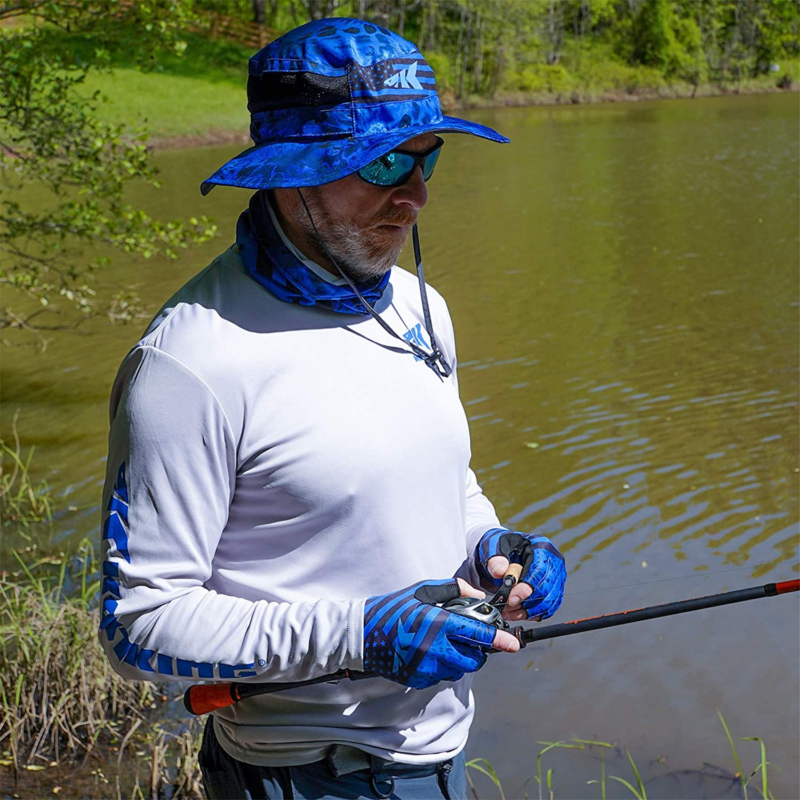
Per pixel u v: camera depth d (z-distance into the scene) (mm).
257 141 1584
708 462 6633
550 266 12297
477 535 1789
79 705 3811
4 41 6016
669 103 43438
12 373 8562
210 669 1449
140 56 6168
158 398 1447
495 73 43219
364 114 1502
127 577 1462
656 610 1627
